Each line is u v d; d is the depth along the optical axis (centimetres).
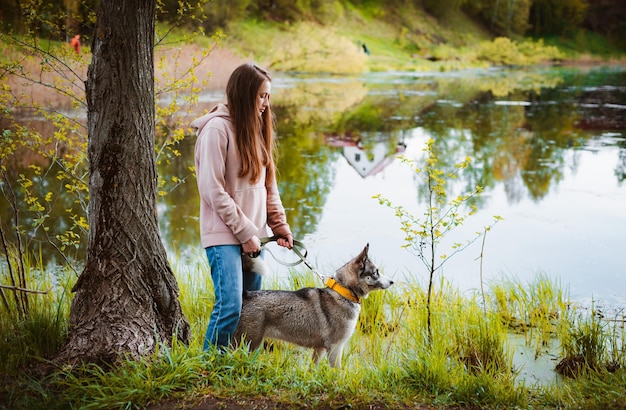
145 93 350
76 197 805
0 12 650
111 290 346
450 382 353
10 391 305
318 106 1791
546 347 456
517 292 557
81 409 293
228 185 355
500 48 3928
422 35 3916
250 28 3003
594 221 799
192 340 375
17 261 495
